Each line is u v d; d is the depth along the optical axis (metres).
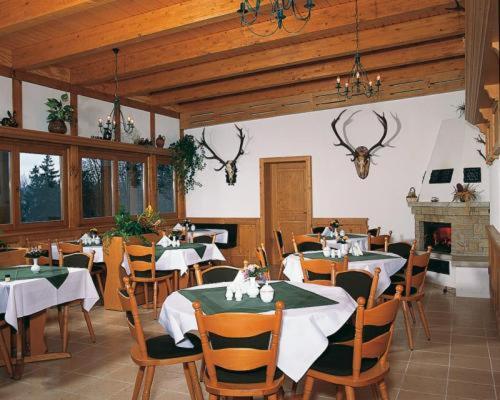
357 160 8.61
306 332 2.57
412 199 8.02
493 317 5.41
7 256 4.95
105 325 5.30
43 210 7.28
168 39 6.64
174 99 9.30
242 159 9.83
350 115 8.77
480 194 6.98
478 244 6.93
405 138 8.31
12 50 6.86
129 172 8.99
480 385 3.49
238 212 9.89
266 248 9.61
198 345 3.02
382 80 8.37
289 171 9.70
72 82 7.81
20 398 3.35
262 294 2.96
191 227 8.70
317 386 3.50
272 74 8.24
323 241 5.93
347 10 5.55
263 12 5.36
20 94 7.00
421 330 4.97
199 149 10.32
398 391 3.40
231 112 9.84
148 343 3.08
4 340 3.94
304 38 6.77
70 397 3.36
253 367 2.40
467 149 7.28
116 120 8.69
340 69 7.68
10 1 5.05
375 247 6.85
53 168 7.46
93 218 8.12
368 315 2.49
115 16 5.68
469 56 3.60
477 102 5.03
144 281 5.65
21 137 6.73
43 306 3.94
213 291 3.32
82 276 4.43
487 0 2.15
